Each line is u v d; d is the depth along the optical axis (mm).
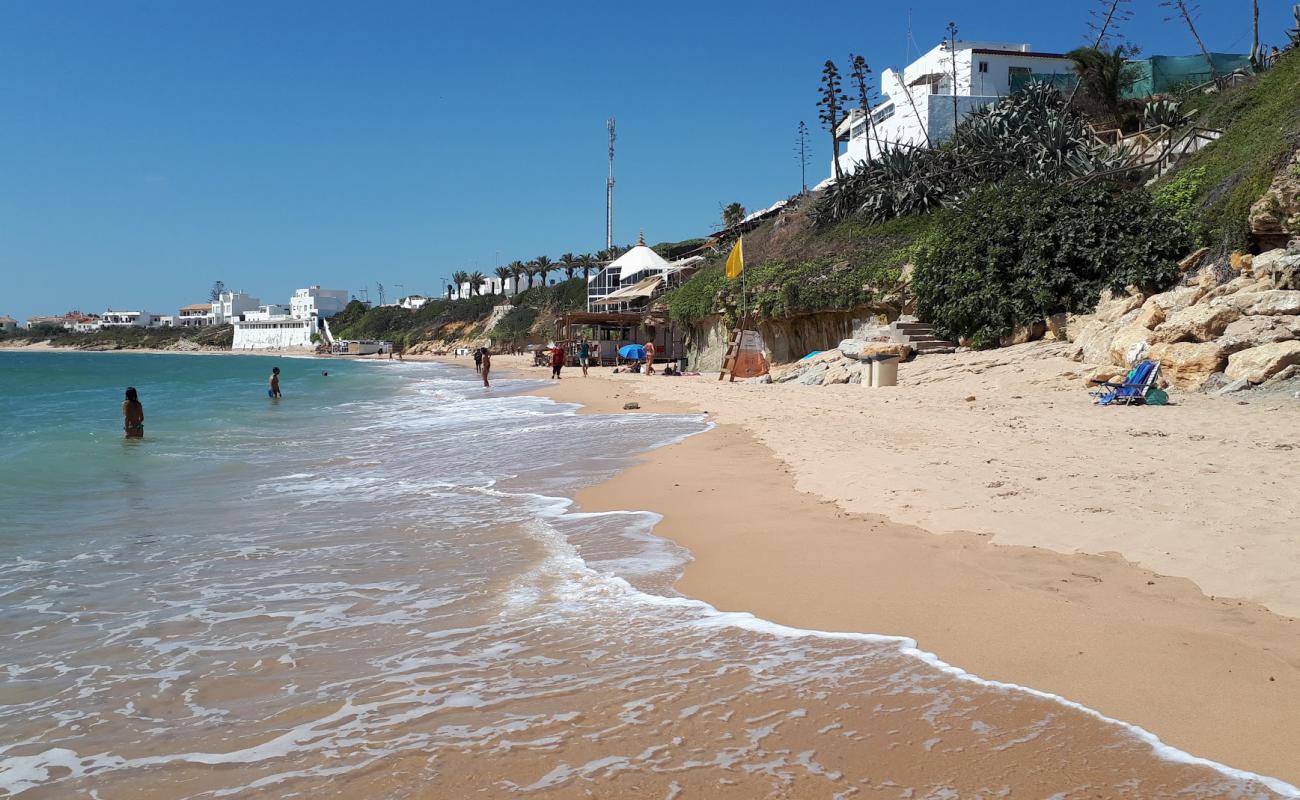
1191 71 44906
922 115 51531
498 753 3391
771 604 5195
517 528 7703
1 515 8805
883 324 30859
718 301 41094
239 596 5762
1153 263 21859
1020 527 6434
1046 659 4133
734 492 8789
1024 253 24641
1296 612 4484
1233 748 3240
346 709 3883
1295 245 16266
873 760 3238
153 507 9234
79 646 4828
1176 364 15336
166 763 3414
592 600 5441
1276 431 10492
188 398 31516
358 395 32906
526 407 23969
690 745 3410
